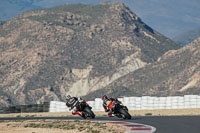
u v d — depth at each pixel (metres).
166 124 79.06
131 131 68.56
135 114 133.88
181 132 63.44
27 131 77.44
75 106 100.81
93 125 82.19
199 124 75.75
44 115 157.50
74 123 89.69
